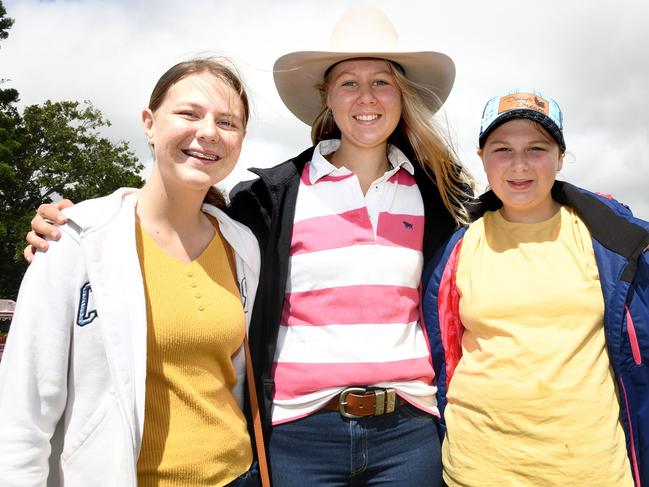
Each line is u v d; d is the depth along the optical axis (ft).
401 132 10.25
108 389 6.00
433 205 9.72
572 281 7.73
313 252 8.57
